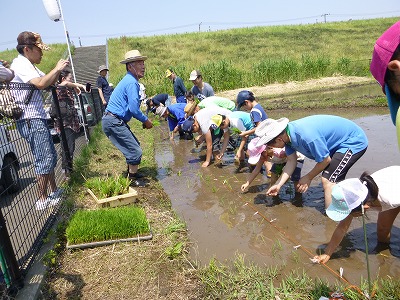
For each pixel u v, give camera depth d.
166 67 25.44
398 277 3.08
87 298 3.02
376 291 2.75
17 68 4.52
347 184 2.91
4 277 2.98
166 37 37.00
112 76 22.14
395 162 5.91
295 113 11.77
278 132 3.94
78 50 33.81
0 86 3.69
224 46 32.44
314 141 3.84
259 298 2.86
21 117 4.36
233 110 7.63
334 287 2.92
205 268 3.31
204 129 6.50
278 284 3.06
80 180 5.82
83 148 7.34
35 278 3.21
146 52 30.72
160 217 4.50
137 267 3.41
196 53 30.03
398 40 1.43
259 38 35.53
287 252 3.62
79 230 3.79
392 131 8.05
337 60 22.27
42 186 4.55
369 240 3.71
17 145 4.28
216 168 6.62
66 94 6.29
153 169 6.66
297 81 20.14
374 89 16.95
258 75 20.14
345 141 4.06
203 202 5.08
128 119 5.76
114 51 31.09
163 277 3.25
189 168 6.79
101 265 3.47
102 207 4.78
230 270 3.31
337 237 3.33
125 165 6.93
